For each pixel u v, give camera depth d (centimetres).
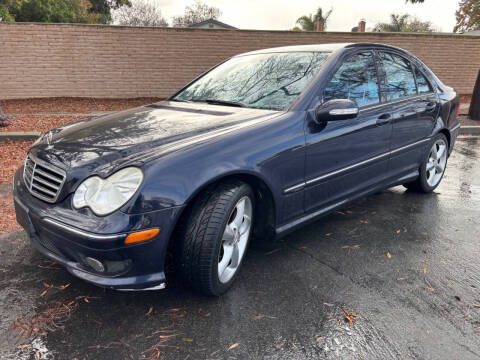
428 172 433
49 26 1073
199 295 241
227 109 292
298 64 318
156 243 203
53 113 920
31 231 228
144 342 202
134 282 205
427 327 215
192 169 212
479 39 1320
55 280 258
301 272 272
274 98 294
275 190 254
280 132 257
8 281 256
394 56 379
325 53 320
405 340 205
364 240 323
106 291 246
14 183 262
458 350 198
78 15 2695
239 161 230
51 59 1100
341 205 322
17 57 1075
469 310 230
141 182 199
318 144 278
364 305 235
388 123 342
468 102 1205
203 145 224
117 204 196
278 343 202
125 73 1154
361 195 341
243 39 1175
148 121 272
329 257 294
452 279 264
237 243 247
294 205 276
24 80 1098
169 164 207
